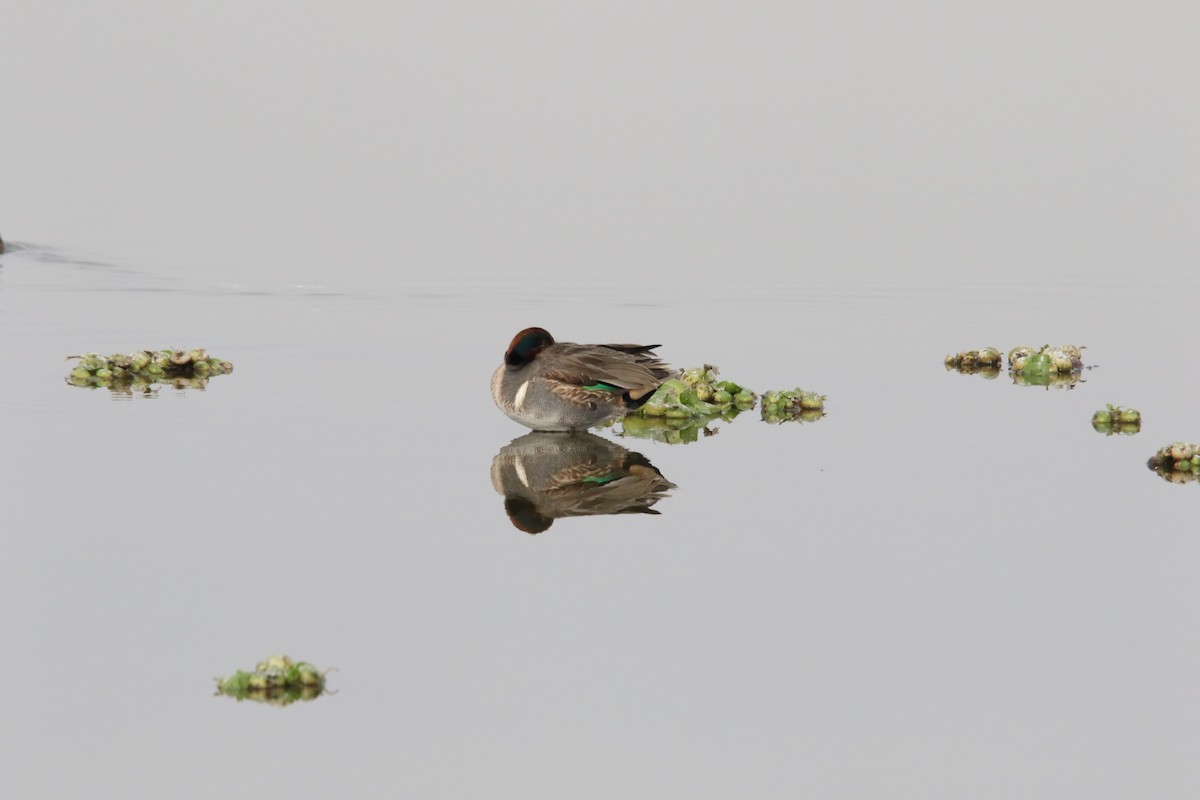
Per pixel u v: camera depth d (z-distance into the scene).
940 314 34.12
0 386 26.50
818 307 34.88
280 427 24.09
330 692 15.42
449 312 34.00
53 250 40.47
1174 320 33.22
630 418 25.55
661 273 38.38
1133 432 24.55
